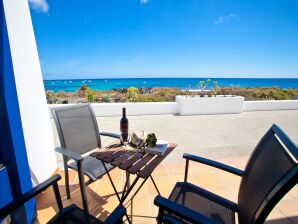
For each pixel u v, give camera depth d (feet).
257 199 2.82
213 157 10.94
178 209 2.86
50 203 6.31
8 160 4.48
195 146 12.91
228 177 8.05
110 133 6.78
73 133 6.16
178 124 19.15
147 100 32.19
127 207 6.09
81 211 3.84
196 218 2.70
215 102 24.53
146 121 20.33
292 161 2.35
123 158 4.68
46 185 3.52
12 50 5.58
